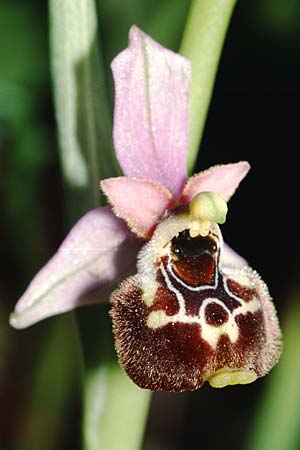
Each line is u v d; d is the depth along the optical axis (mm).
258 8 186
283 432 160
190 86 129
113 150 134
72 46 133
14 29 179
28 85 179
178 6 177
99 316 135
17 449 188
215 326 127
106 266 132
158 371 125
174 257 129
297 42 188
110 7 179
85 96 133
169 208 129
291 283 186
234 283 130
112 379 137
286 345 162
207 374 125
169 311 127
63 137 134
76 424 190
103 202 134
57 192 187
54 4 132
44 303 130
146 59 126
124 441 139
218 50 130
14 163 183
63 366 184
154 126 128
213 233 130
